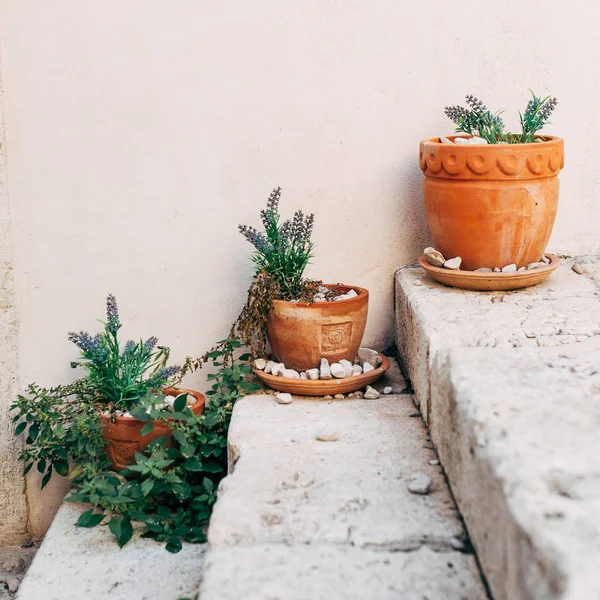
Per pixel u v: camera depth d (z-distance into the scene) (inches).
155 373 74.6
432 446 62.4
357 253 79.6
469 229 71.4
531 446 47.4
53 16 73.2
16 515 79.0
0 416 77.1
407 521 53.8
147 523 67.3
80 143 75.2
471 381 55.4
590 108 79.6
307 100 76.5
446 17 76.7
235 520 54.4
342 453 61.9
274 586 49.4
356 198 78.6
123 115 75.2
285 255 73.2
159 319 78.6
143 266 77.7
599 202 81.4
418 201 79.0
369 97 77.1
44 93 74.1
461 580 49.3
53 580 63.6
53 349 77.8
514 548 43.1
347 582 49.5
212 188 77.1
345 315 71.4
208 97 75.7
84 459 73.6
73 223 76.2
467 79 77.9
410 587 49.0
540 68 78.4
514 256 72.2
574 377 55.8
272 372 73.1
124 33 74.0
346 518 54.3
